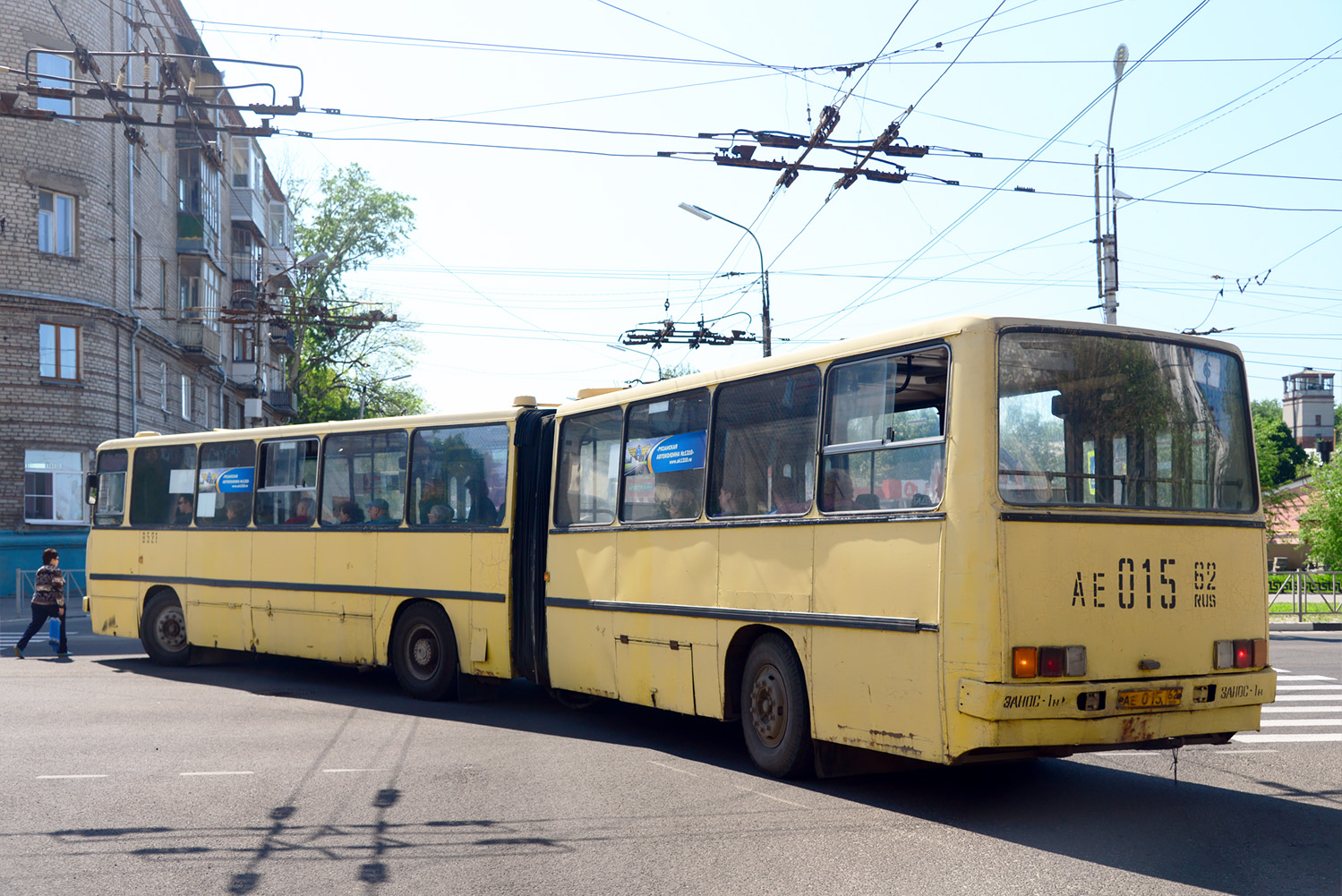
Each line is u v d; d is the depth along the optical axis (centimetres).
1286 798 741
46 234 2911
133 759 856
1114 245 2005
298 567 1320
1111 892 530
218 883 547
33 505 2864
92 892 536
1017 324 672
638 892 530
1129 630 662
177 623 1489
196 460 1478
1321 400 8075
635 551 951
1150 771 837
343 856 594
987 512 639
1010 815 687
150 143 3450
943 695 648
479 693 1185
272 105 1407
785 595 781
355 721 1045
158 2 3475
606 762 854
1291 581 2714
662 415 940
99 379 3006
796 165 1366
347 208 5369
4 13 2803
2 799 725
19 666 1509
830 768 762
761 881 548
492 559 1120
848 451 743
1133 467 692
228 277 4412
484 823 662
